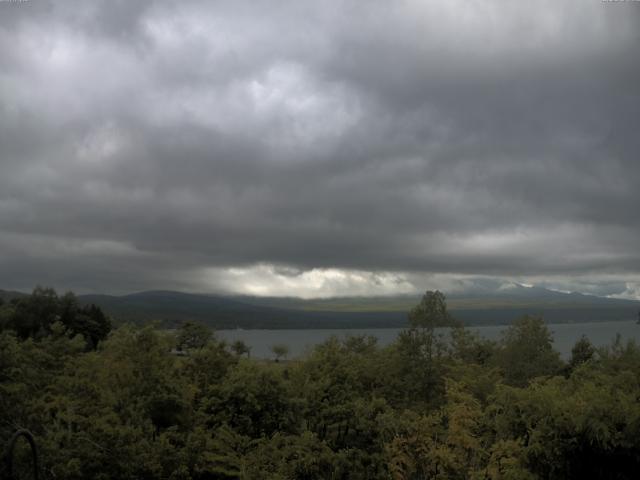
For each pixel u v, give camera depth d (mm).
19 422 9547
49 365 13539
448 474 10359
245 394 12148
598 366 13883
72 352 14484
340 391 12703
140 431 10148
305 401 12305
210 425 12273
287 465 10211
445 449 10328
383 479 10547
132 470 9500
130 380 12398
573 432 9477
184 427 11836
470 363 16031
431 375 16156
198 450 10562
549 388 10172
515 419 10086
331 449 11305
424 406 15102
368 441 11508
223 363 14438
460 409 10430
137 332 12977
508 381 16250
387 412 11695
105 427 9727
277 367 14484
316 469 10383
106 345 13297
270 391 12297
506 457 9805
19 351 11773
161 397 11672
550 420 9680
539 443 9562
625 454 9352
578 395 10203
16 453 8586
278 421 12062
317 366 14273
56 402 10727
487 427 10594
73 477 9031
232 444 11227
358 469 10531
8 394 9766
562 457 9508
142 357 12648
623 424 9438
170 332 15539
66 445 9516
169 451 10148
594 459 9477
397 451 10703
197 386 13656
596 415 9359
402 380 16328
